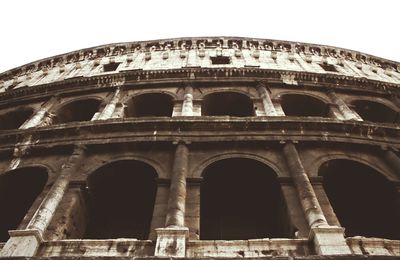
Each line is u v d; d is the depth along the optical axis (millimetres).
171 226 15469
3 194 22047
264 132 22312
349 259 12992
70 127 23109
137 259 13164
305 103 29953
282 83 30641
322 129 22688
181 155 20609
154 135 22281
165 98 29703
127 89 31016
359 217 21375
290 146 21297
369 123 23000
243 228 19906
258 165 20672
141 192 21781
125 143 21906
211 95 29406
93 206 20594
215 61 36969
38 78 39469
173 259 13070
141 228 20391
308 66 36531
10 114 31438
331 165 21125
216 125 22516
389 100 31234
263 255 14336
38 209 17281
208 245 14836
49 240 15625
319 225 15352
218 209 20984
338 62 39000
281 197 18750
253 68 31516
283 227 18281
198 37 41156
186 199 18016
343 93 30984
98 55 41156
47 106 29953
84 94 31469
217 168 20938
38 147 22688
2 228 21922
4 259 13445
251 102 28422
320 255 13195
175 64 35875
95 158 21562
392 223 20359
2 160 22875
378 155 22172
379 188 20969
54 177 20266
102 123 22938
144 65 36500
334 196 21766
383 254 14102
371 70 39062
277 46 40500
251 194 21297
